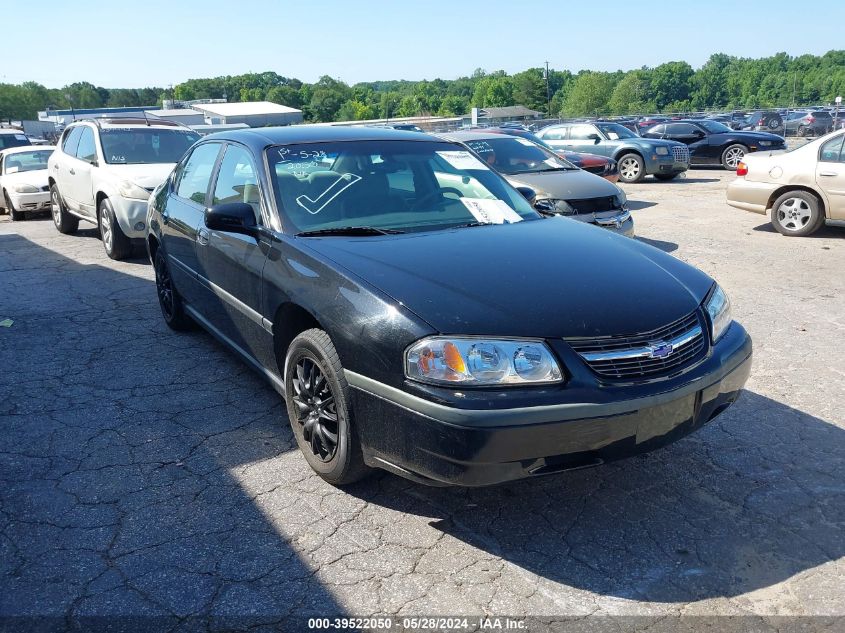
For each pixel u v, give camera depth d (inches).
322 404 130.7
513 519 125.7
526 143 398.0
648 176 774.5
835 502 130.2
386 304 115.7
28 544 117.3
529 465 107.9
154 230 223.9
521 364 107.6
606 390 109.4
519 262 129.9
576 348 110.9
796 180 382.3
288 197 153.9
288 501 130.6
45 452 148.9
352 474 127.7
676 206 516.1
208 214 151.9
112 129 373.1
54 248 384.8
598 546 117.8
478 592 106.7
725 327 132.5
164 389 182.1
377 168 167.0
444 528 122.9
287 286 136.8
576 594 106.3
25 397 177.6
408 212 155.9
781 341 218.7
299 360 136.1
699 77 6776.6
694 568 112.3
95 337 225.3
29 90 6525.6
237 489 134.6
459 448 105.7
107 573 110.4
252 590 106.9
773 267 317.4
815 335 224.2
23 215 520.7
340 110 7155.5
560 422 106.0
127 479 138.1
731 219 451.5
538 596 105.9
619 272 130.0
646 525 123.6
